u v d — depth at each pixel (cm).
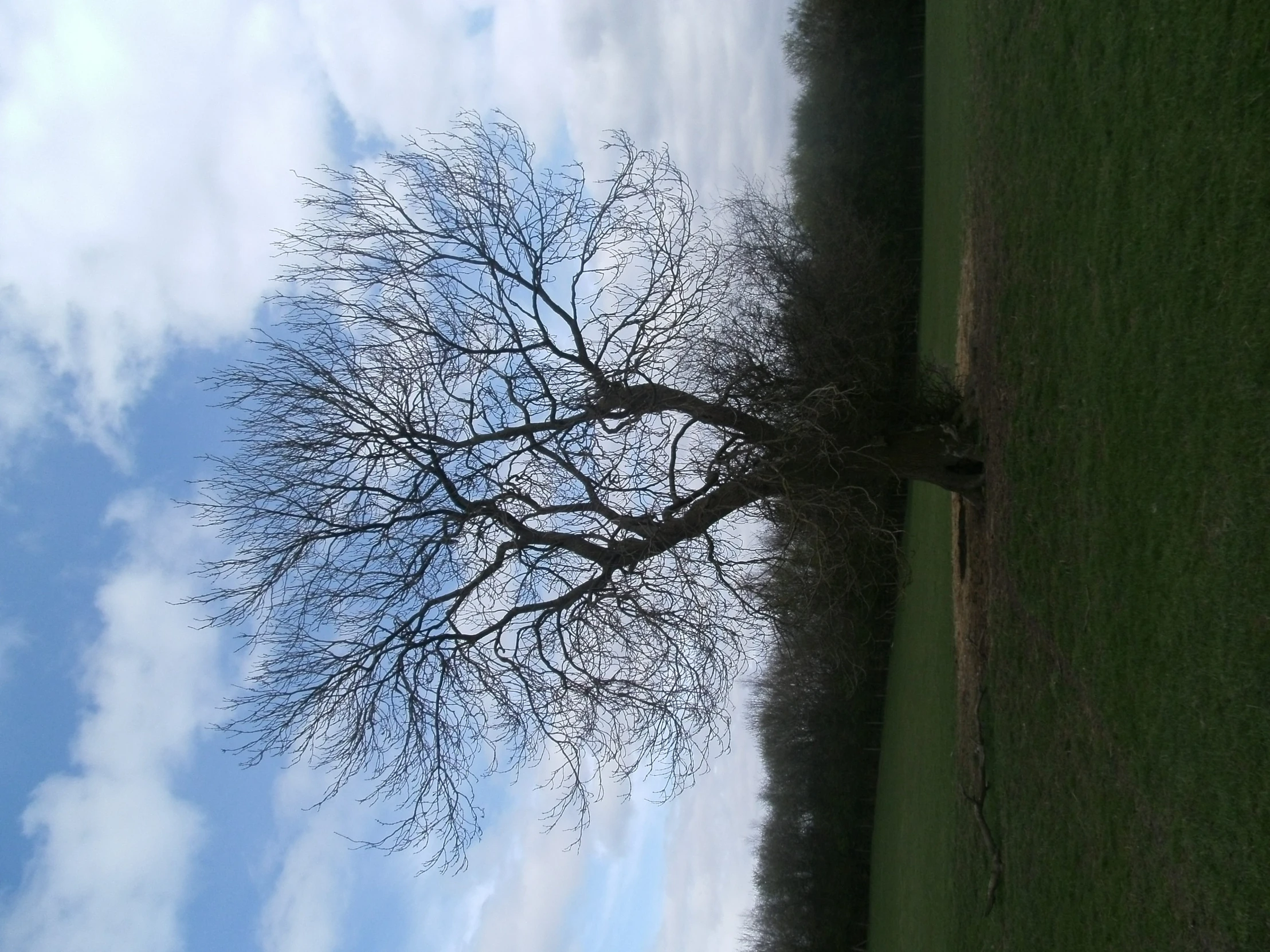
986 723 1015
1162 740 606
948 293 1438
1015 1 979
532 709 916
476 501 898
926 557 1647
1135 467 654
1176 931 582
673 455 881
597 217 959
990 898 962
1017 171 950
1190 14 593
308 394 884
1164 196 623
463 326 924
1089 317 738
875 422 987
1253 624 515
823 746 2402
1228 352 545
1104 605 696
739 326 1024
